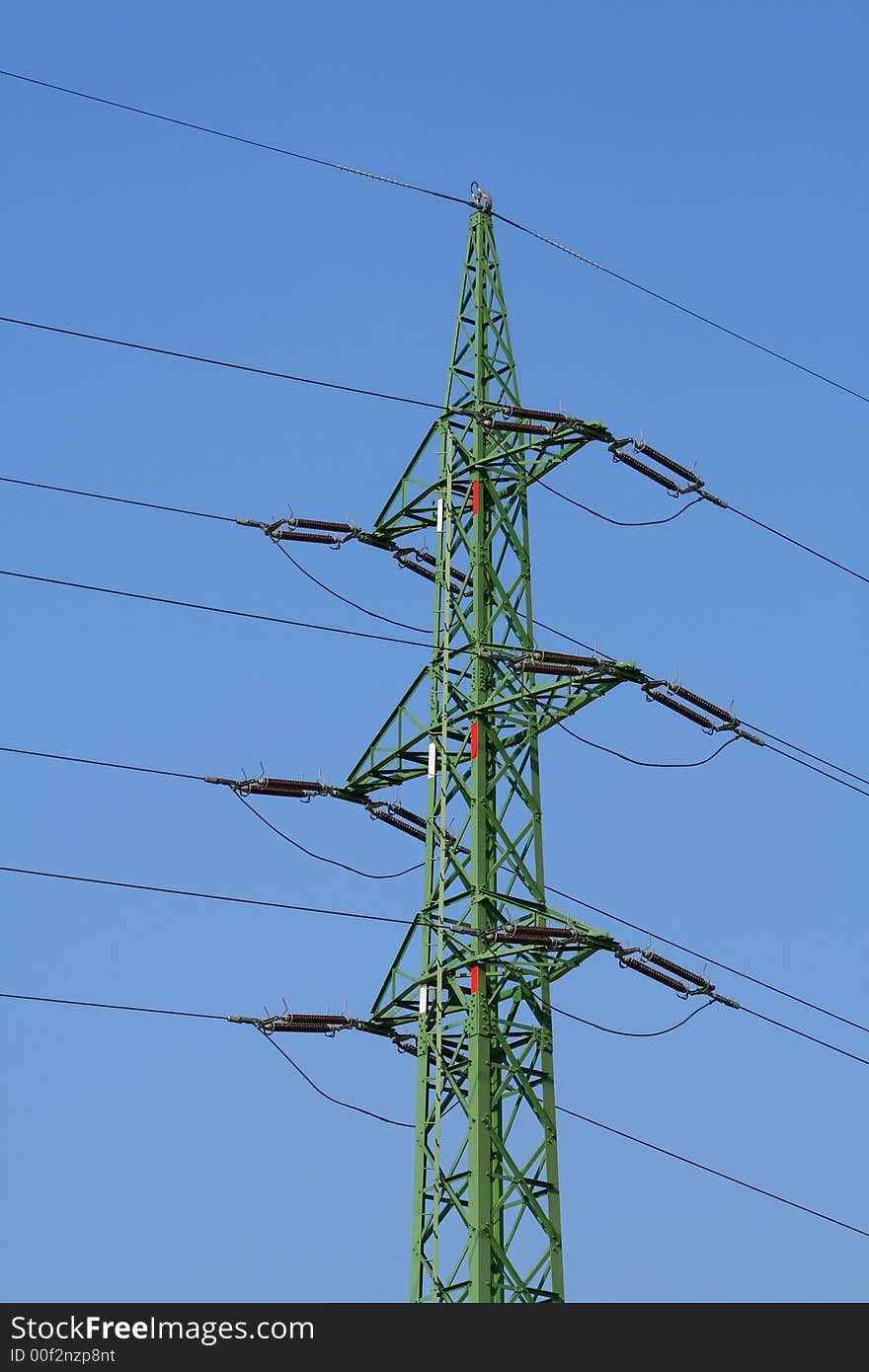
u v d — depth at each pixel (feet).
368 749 219.61
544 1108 196.34
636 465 224.12
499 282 236.63
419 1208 194.70
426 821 208.74
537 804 208.64
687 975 206.39
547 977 201.77
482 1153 190.49
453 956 202.18
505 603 216.33
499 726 211.20
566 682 206.08
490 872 205.16
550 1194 192.95
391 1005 207.92
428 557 231.09
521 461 225.35
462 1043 200.44
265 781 214.28
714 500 230.27
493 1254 189.26
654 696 209.15
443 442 224.33
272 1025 208.74
